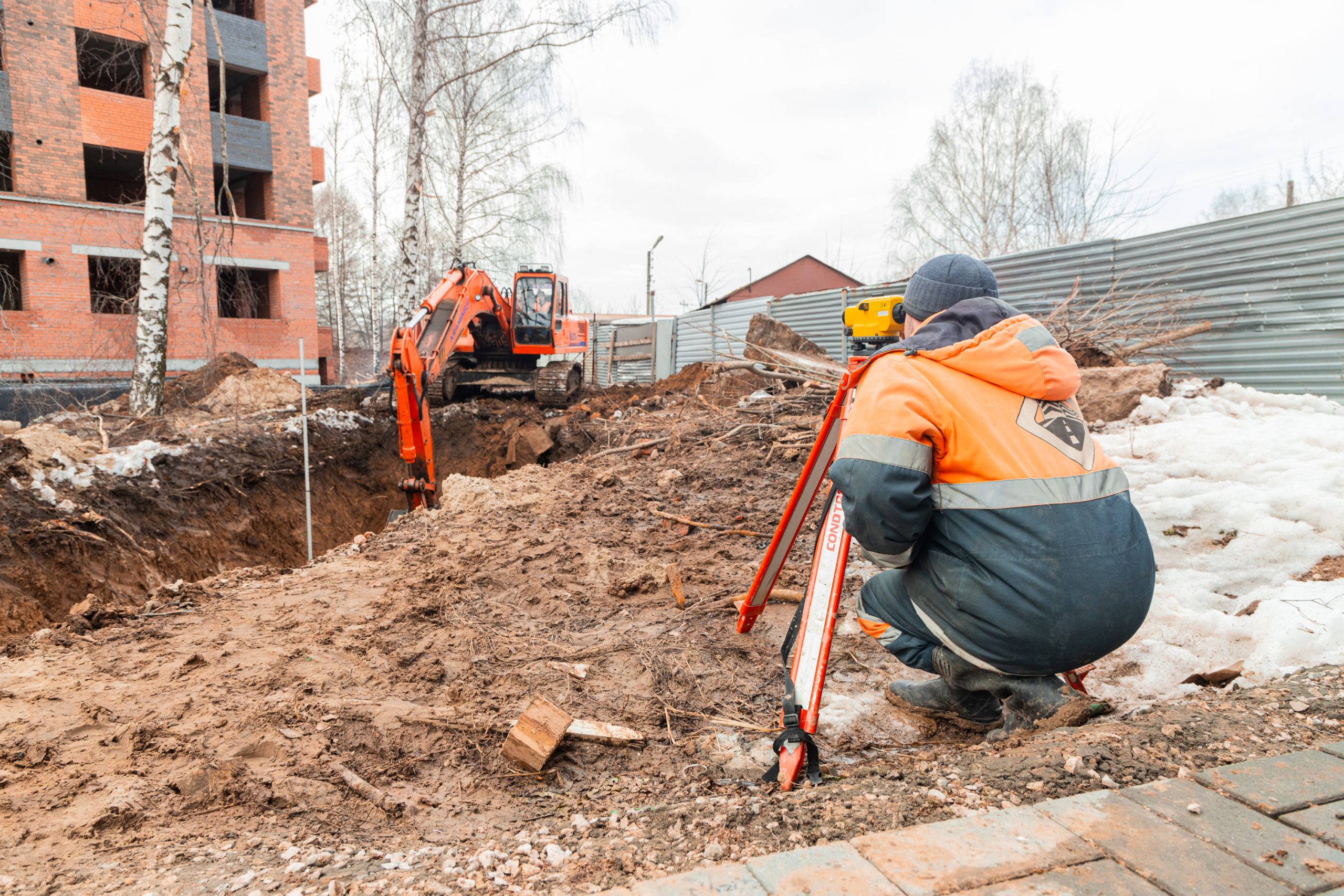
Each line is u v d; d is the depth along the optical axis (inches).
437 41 565.9
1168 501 155.8
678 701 123.2
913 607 94.3
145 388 369.1
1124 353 264.5
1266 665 103.4
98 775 100.4
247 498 343.0
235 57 779.4
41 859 79.3
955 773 77.3
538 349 538.9
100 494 276.7
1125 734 81.7
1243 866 56.8
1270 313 245.4
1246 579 134.3
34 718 118.5
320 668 138.8
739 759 103.6
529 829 86.6
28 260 666.2
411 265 564.7
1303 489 148.3
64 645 153.9
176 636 158.4
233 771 99.5
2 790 96.4
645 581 173.2
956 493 79.2
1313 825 61.8
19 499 249.6
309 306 850.8
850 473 76.4
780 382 364.5
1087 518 76.4
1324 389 230.4
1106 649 79.7
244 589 194.5
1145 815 64.5
